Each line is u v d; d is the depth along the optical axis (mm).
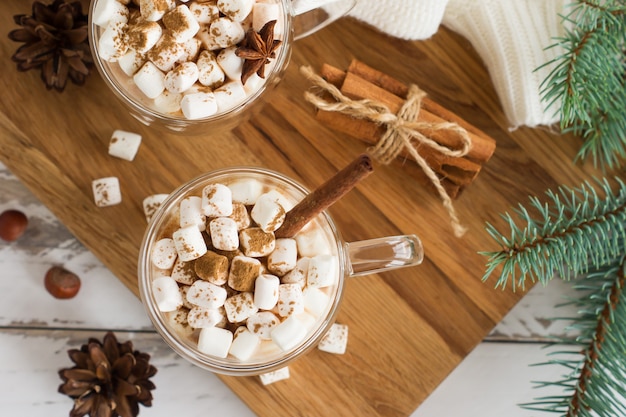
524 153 426
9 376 453
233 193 365
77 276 445
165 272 362
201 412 457
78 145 410
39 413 457
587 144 406
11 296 451
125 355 426
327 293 368
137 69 365
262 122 417
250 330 355
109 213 408
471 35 419
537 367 462
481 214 423
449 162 411
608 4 372
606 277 409
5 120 407
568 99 368
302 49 423
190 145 414
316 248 364
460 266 419
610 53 373
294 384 412
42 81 408
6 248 451
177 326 362
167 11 356
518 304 457
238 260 350
